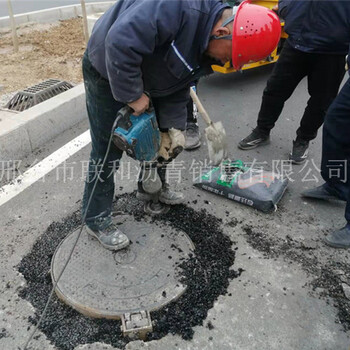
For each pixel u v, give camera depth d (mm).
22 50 5395
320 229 2684
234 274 2289
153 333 1965
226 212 2826
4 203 2873
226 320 2031
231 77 5664
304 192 2965
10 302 2115
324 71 2930
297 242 2559
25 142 3412
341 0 2576
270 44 1731
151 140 2051
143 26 1520
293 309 2088
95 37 1762
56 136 3768
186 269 2285
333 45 2748
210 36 1685
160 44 1643
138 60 1597
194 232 2604
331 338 1948
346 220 2570
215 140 2250
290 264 2379
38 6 8719
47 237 2555
